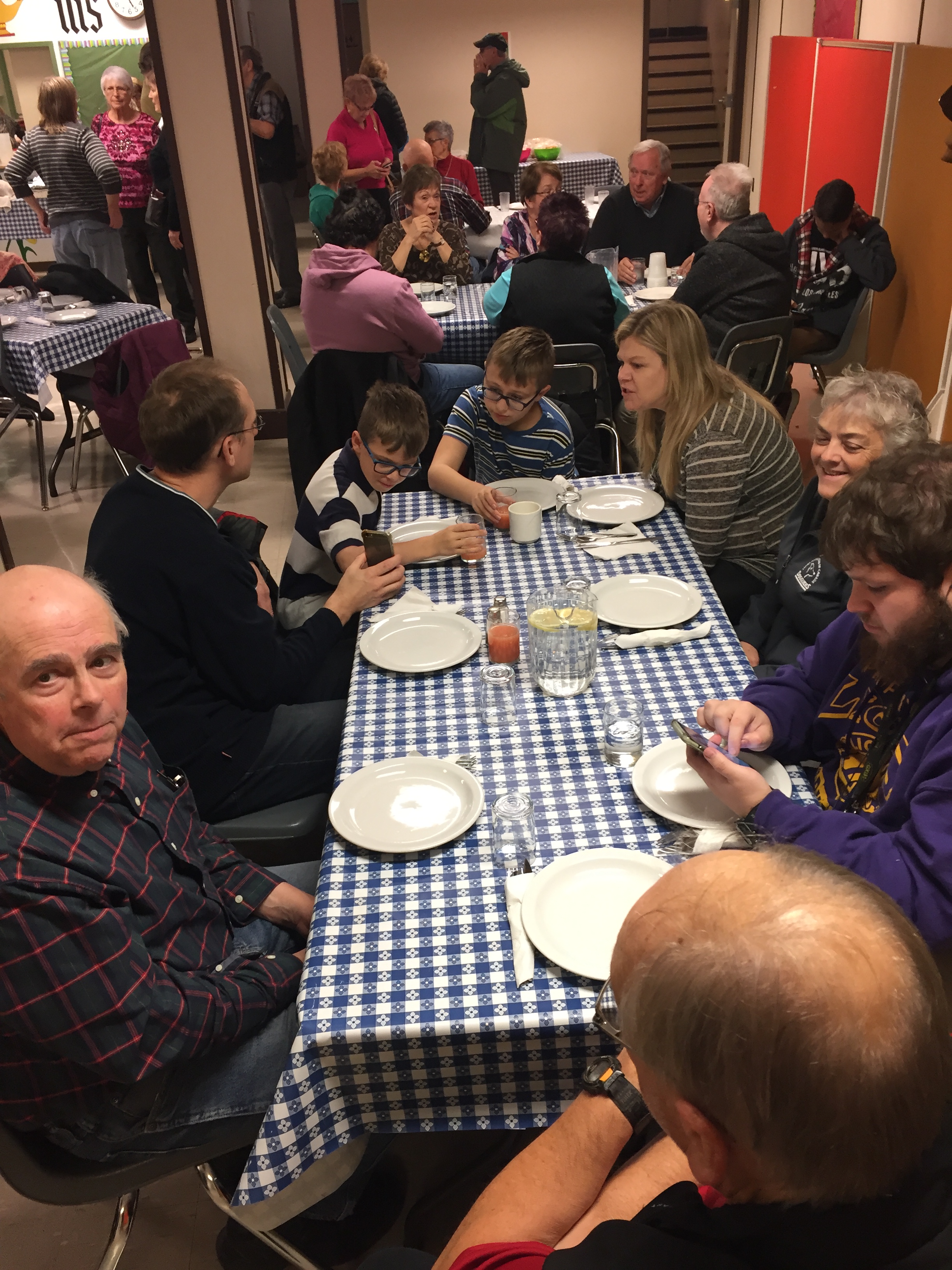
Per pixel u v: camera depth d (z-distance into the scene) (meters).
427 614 1.92
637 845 1.33
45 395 4.21
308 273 3.58
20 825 1.14
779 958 0.55
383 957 1.19
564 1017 1.09
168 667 1.79
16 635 1.12
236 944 1.44
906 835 1.15
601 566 2.11
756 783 1.29
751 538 2.39
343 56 7.30
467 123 8.90
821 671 1.53
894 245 4.28
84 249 6.15
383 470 2.25
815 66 5.29
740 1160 0.59
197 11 4.09
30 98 8.62
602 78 8.70
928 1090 0.55
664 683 1.68
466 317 4.12
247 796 1.86
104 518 1.78
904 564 1.14
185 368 1.80
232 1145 1.33
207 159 4.37
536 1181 0.93
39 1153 1.24
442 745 1.57
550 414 2.69
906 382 1.88
